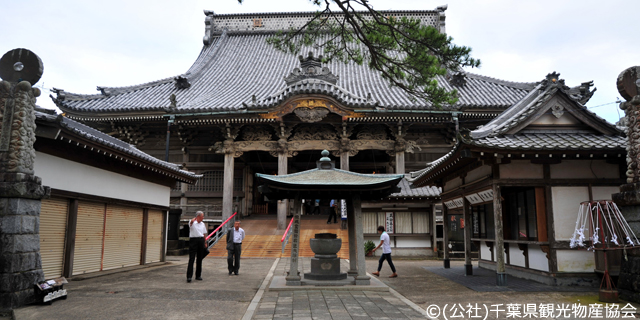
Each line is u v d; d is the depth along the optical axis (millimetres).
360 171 31500
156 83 32938
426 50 11188
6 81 7797
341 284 10078
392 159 28141
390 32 11477
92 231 11961
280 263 16312
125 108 26219
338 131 26375
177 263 16312
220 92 31109
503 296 9109
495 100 27531
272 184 9938
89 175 11648
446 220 15758
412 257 21234
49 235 10227
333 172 10531
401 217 21781
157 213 16125
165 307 7504
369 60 12891
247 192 29688
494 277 12492
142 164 13445
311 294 9070
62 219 10727
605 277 8672
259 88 32000
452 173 14617
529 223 11555
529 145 10109
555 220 10523
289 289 9578
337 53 12688
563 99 11297
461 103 24984
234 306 7738
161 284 10250
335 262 10570
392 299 8586
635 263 8438
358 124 26734
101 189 12203
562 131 11430
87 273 11617
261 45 40688
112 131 28609
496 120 12016
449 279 12125
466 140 9844
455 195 14266
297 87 25281
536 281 11203
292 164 32594
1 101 7676
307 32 12344
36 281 7664
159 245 16203
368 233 21625
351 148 26359
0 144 7508
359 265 10188
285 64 37125
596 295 9133
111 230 12953
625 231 8586
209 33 41844
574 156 10383
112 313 6980
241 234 12672
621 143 10219
